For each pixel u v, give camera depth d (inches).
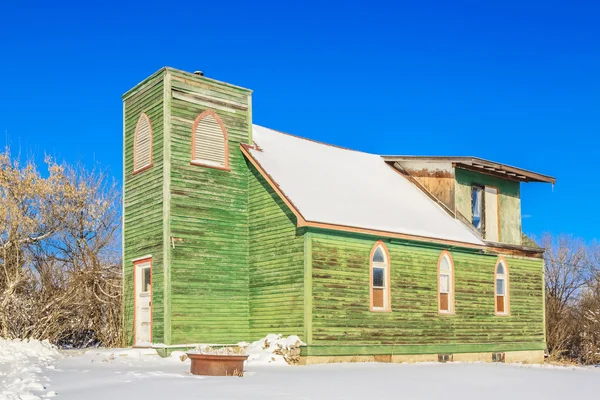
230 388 494.3
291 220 821.9
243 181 896.3
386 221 892.6
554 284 1844.2
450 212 1053.8
